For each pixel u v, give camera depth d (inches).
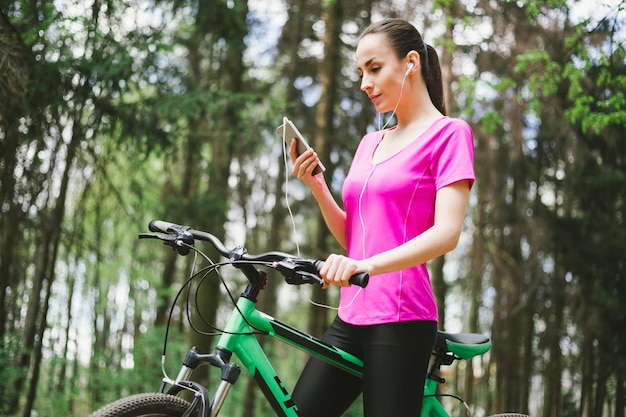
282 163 422.3
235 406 446.0
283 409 79.8
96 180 281.1
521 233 406.3
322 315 447.5
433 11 299.4
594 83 334.0
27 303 278.1
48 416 304.2
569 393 428.1
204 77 364.8
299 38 428.1
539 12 256.7
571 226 408.2
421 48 86.8
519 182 408.2
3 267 241.8
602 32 227.1
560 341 420.2
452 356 94.6
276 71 449.7
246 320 77.5
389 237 82.3
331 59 409.1
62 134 231.6
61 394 309.9
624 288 409.1
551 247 410.3
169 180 394.0
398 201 82.4
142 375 330.0
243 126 302.5
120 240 350.0
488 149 393.4
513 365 413.1
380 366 81.1
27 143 217.3
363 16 413.1
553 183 406.6
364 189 84.7
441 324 388.2
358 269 70.1
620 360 404.2
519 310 406.0
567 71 248.5
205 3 268.7
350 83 434.9
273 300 483.5
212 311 326.0
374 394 81.1
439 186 80.0
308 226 513.7
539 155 410.6
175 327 436.5
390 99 85.4
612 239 405.7
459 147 80.6
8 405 264.4
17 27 209.8
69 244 270.7
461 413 400.2
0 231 233.8
